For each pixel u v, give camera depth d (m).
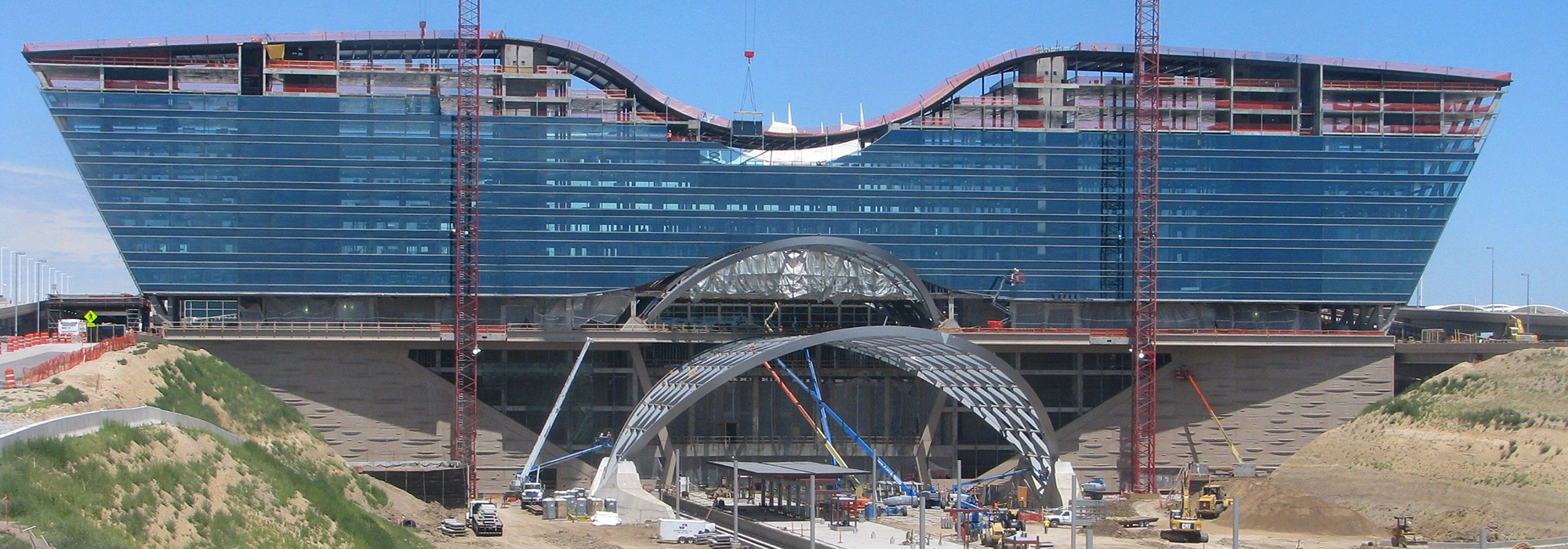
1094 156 199.62
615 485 160.75
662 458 190.75
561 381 192.25
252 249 186.88
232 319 189.12
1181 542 138.75
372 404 184.38
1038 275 198.62
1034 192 198.62
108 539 71.19
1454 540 141.38
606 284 191.88
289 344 183.00
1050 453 166.00
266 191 187.12
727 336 192.00
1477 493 154.50
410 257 189.00
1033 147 198.62
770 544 136.12
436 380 185.75
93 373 113.19
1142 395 198.38
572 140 191.38
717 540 132.50
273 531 89.69
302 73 188.25
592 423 191.88
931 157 197.00
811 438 196.00
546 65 197.38
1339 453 189.75
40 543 65.69
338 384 184.00
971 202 197.75
